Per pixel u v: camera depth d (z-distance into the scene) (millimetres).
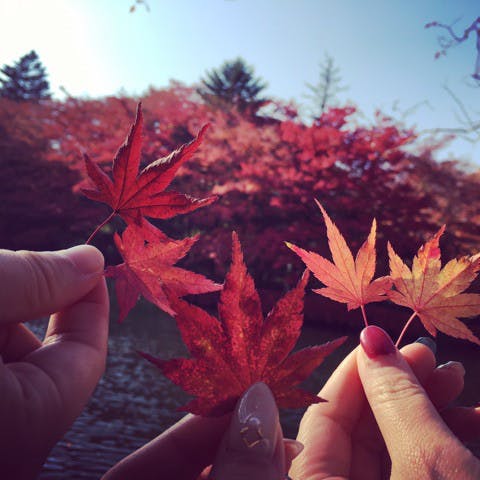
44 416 186
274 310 174
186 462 235
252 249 4645
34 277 195
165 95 6383
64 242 6727
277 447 182
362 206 4148
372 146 4230
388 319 4098
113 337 3646
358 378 289
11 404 176
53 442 195
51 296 202
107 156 5574
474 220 4277
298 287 174
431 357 293
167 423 2045
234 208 5055
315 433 282
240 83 8953
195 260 5090
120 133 5801
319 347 173
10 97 10781
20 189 6742
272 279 4918
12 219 6891
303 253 213
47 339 218
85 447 1710
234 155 5234
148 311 4852
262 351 173
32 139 6723
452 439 202
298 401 173
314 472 268
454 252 4039
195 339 169
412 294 221
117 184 190
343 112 4566
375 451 282
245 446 167
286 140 4727
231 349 172
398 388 226
